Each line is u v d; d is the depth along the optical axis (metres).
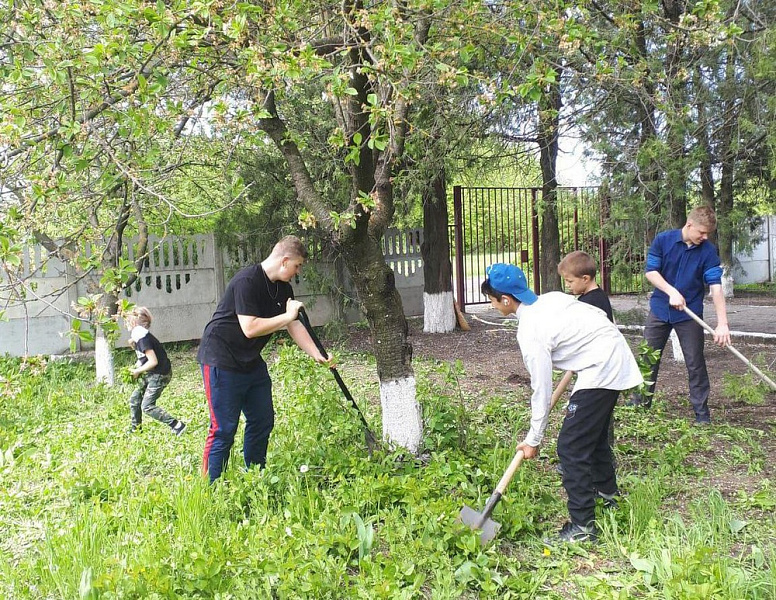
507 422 6.23
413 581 3.29
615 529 3.68
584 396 3.71
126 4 3.55
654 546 3.46
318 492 4.11
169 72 4.46
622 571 3.42
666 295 6.05
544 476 4.76
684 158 7.76
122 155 4.27
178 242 11.85
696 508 4.04
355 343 12.07
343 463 4.53
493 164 10.84
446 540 3.53
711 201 9.13
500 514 3.88
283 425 5.60
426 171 10.65
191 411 6.99
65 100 4.01
